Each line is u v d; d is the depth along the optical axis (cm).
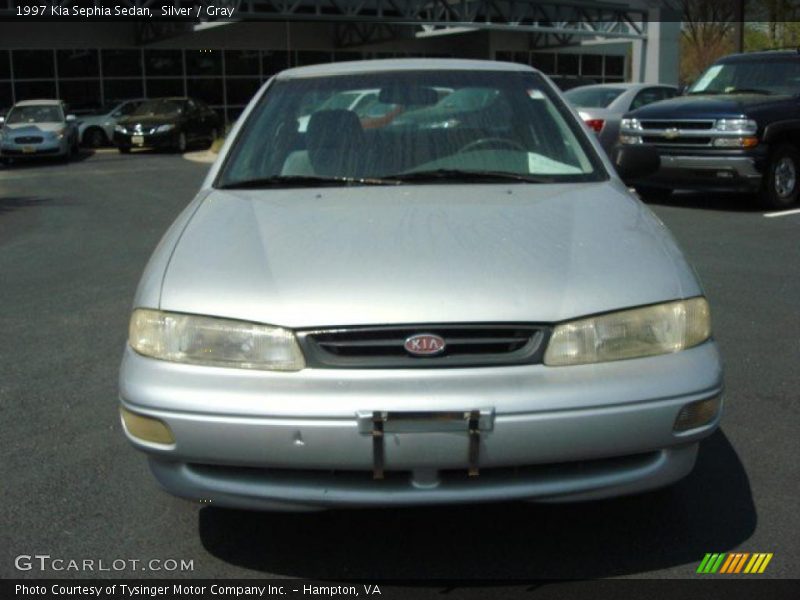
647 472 297
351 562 327
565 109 439
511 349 288
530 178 396
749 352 550
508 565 322
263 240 329
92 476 400
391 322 284
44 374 537
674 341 298
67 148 2314
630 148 445
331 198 372
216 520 359
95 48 2944
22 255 921
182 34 2839
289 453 284
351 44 3347
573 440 284
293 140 420
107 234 1049
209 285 304
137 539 346
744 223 1005
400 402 279
